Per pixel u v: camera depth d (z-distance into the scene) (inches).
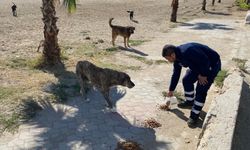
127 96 387.9
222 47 670.5
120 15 1275.8
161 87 423.8
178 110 352.2
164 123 323.6
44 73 456.4
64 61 514.3
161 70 497.0
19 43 654.5
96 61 529.0
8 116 327.3
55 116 332.5
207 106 359.9
